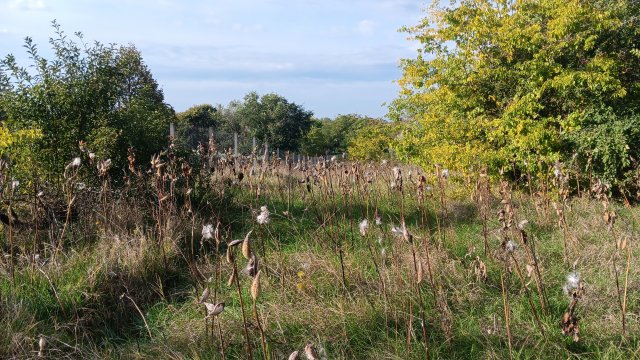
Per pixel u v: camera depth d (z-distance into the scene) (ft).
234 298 16.94
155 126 29.14
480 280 17.19
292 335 14.55
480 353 13.61
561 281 17.65
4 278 16.57
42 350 12.92
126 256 18.57
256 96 104.42
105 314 16.06
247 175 33.73
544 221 24.88
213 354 13.52
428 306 15.74
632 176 30.94
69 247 19.84
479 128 34.19
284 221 25.96
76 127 26.14
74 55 27.12
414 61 39.34
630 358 12.94
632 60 34.42
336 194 32.19
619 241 14.02
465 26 35.09
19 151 23.99
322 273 18.06
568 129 32.32
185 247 21.43
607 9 33.55
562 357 13.07
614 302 15.90
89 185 24.80
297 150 106.63
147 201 24.89
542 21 34.91
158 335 14.85
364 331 14.48
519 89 33.17
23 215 22.12
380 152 71.51
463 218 27.17
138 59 39.34
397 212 28.19
